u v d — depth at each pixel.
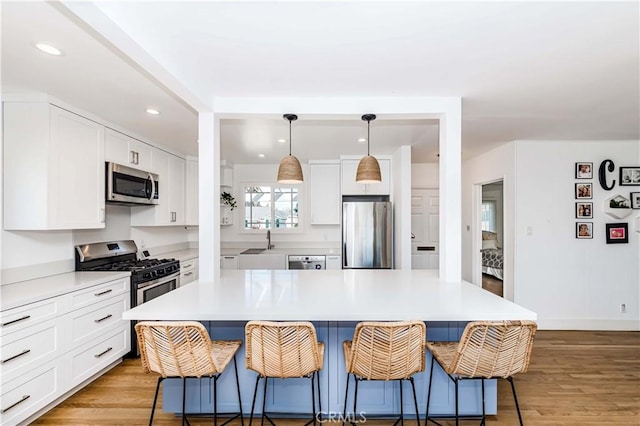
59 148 2.46
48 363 2.15
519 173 3.90
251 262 4.80
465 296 2.13
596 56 1.77
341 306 1.89
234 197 5.45
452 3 1.31
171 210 4.14
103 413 2.21
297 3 1.30
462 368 1.68
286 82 2.13
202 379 2.14
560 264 3.90
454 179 2.47
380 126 3.15
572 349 3.31
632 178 3.87
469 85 2.19
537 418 2.18
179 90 2.02
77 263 3.01
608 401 2.38
